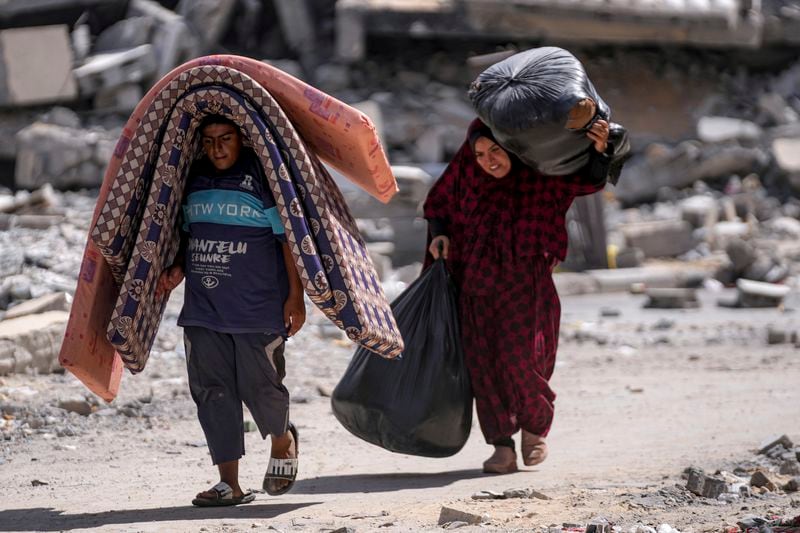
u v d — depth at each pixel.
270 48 93.81
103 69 81.88
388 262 63.62
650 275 71.62
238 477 19.42
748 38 102.75
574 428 27.05
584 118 19.61
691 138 103.19
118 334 16.20
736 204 95.75
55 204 64.06
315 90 16.97
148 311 16.83
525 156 20.19
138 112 17.00
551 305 21.61
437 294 21.20
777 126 106.62
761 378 35.53
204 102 16.12
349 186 70.00
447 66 96.50
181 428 26.16
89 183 79.19
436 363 20.78
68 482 20.25
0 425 25.33
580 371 37.56
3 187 80.50
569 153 20.09
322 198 16.33
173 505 17.78
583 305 63.81
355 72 92.88
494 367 21.19
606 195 96.12
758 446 23.39
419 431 20.50
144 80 84.38
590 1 95.31
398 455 24.09
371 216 69.62
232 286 16.62
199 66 16.28
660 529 14.70
